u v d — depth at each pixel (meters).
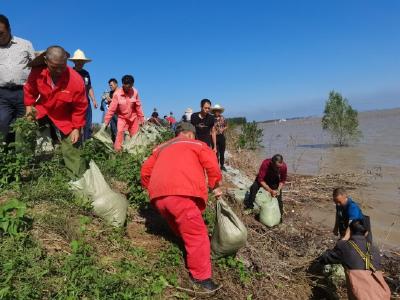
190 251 4.57
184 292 4.48
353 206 6.02
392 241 7.69
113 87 11.14
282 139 33.06
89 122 8.80
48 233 4.56
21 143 5.44
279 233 7.38
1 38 5.80
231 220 5.04
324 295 5.84
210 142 9.66
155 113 16.78
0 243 4.15
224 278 4.97
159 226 5.53
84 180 5.34
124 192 6.25
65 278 3.98
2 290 3.54
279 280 5.69
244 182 11.02
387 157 17.50
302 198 10.73
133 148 7.77
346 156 18.52
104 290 3.97
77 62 9.02
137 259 4.70
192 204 4.52
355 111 23.95
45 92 5.46
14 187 5.20
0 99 5.93
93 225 5.00
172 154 4.63
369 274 5.37
